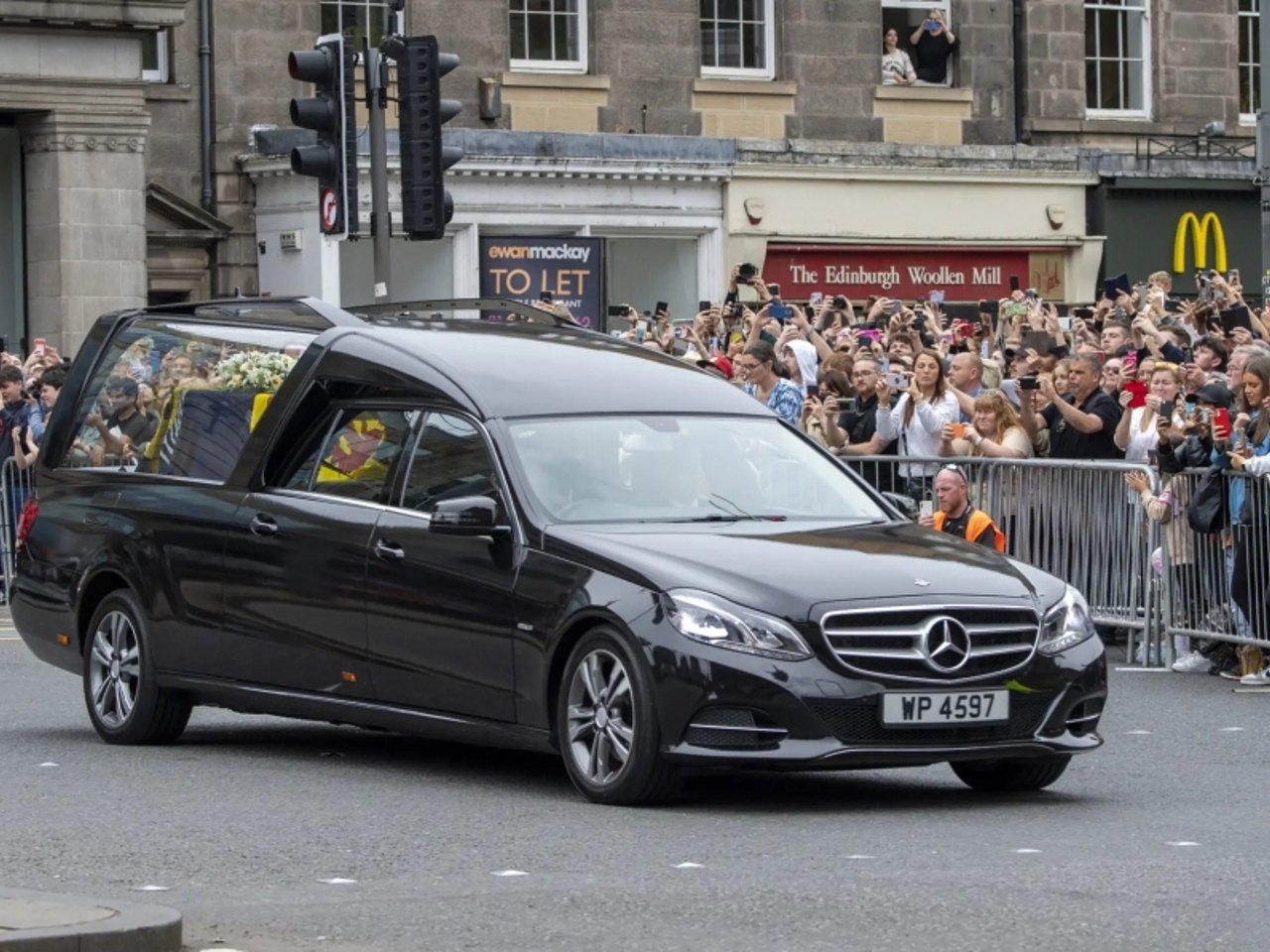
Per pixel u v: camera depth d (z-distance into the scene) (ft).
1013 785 69.10
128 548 79.05
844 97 230.48
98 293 187.21
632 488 69.56
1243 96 247.70
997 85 236.84
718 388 75.41
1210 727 84.02
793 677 62.03
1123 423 108.78
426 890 53.83
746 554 65.05
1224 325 136.67
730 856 57.98
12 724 84.89
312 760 75.41
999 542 92.38
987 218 230.89
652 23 222.28
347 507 72.59
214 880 55.06
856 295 225.76
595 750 65.31
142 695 78.13
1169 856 58.18
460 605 68.03
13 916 47.01
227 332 80.53
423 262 208.95
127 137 187.83
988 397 110.01
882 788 70.18
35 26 183.42
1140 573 103.09
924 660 63.05
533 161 209.05
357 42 208.13
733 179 219.41
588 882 54.60
